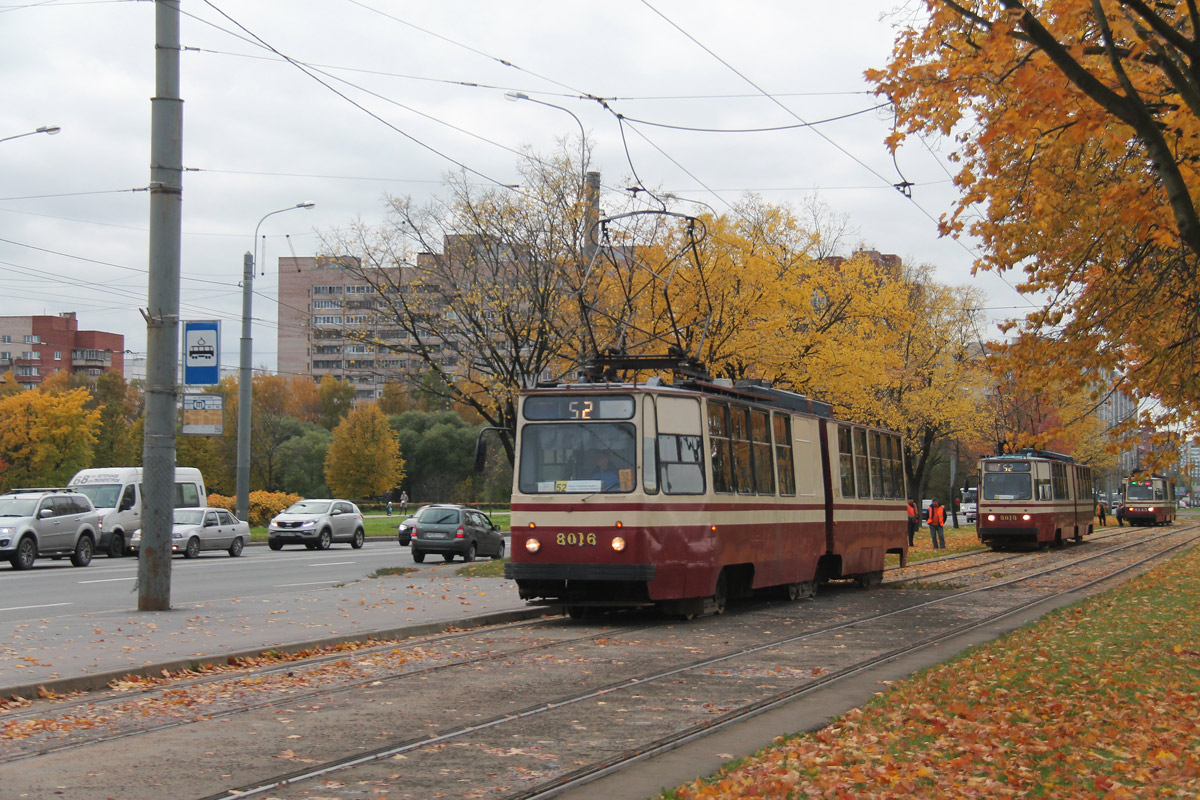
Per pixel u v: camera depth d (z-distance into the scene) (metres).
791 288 30.78
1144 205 10.14
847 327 34.41
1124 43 10.37
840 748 7.96
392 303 28.77
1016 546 43.75
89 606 19.28
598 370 18.95
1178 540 46.72
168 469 17.83
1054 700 9.84
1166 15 10.38
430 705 9.88
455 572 27.61
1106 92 8.64
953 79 10.09
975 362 49.28
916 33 10.34
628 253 29.25
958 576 27.86
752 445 19.22
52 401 66.94
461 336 29.12
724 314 29.88
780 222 34.00
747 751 8.22
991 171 11.38
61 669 11.32
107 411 79.81
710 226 29.55
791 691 10.74
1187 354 12.75
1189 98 8.87
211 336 19.81
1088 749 7.92
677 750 8.27
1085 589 23.45
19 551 30.34
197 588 23.98
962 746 7.99
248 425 40.94
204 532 37.78
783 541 19.98
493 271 28.45
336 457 85.81
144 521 17.72
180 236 18.12
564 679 11.37
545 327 27.48
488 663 12.50
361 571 30.58
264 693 10.50
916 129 10.53
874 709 9.49
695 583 16.89
